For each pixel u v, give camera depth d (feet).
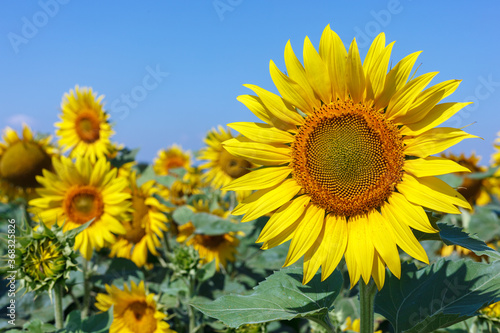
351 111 1.81
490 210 3.63
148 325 2.75
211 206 3.64
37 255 2.21
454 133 1.70
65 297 2.97
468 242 1.77
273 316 1.69
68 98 4.06
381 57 1.76
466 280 1.90
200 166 4.46
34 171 4.18
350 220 1.79
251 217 1.81
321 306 1.81
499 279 1.86
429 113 1.75
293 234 1.80
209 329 3.08
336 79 1.81
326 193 1.80
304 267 1.75
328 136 1.82
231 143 1.84
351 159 1.79
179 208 3.37
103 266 3.43
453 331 2.37
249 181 1.84
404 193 1.74
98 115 3.98
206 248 3.50
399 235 1.70
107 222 3.05
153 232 3.34
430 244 3.40
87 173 3.08
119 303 2.76
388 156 1.76
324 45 1.79
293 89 1.82
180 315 2.93
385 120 1.79
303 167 1.83
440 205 1.67
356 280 1.70
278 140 1.86
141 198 3.36
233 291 3.08
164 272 3.41
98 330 2.27
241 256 3.53
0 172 4.17
